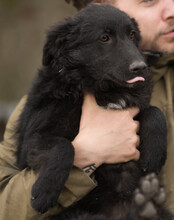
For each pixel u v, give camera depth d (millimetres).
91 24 4152
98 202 3967
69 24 4266
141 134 4023
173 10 4379
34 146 3896
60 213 3875
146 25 4531
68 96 4121
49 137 3908
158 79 4512
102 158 3830
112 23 4098
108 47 4102
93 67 4133
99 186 4008
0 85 14695
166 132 3994
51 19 14727
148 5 4551
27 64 14906
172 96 4504
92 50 4137
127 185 3986
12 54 14930
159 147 3916
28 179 3719
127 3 4648
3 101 14477
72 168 3662
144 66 3895
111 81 4148
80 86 4148
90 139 3863
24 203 3615
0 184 3980
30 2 14883
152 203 3393
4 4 14906
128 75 3943
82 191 3627
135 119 4254
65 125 4062
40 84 4250
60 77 4156
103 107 4129
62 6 14727
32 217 3596
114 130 3914
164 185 4012
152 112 4051
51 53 4238
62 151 3648
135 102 4125
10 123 4656
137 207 3412
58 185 3541
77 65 4168
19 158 4180
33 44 14922
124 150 3885
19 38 14961
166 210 3803
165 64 4523
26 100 4406
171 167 4066
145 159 3936
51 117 4023
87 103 4125
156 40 4520
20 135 4309
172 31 4457
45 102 4117
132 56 3980
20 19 14977
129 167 3977
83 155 3785
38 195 3523
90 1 5082
